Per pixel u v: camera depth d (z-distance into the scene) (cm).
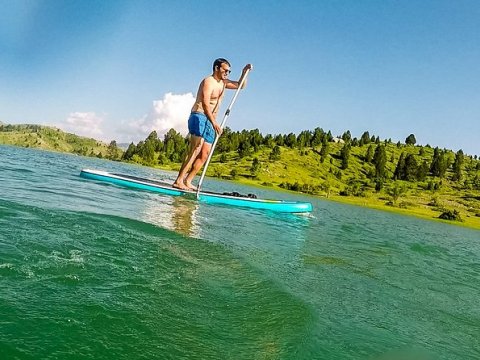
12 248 164
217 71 452
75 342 104
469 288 280
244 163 5759
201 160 495
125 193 431
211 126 476
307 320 152
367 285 233
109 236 212
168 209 361
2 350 94
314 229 459
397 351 142
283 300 167
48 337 103
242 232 318
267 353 120
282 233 363
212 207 441
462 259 470
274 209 529
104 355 101
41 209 250
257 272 203
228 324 134
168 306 138
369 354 135
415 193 5231
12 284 130
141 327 119
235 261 215
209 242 248
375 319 173
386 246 445
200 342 118
